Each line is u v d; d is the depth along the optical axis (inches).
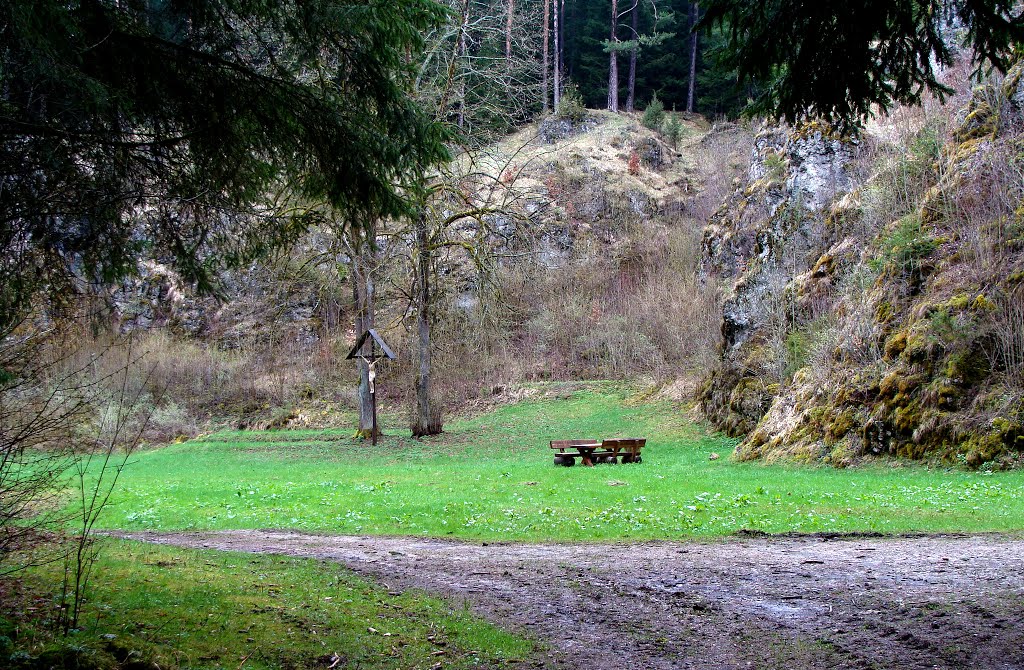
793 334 1114.7
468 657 229.6
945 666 213.0
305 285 1830.7
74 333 281.9
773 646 238.1
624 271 1956.2
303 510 573.3
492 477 770.2
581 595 299.4
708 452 1051.9
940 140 1027.9
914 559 348.2
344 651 223.6
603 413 1422.2
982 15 258.4
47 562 255.1
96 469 1022.4
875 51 270.5
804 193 1250.0
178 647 204.2
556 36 2593.5
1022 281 740.0
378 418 1622.8
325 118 268.5
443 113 1197.7
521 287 1811.0
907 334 818.8
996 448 670.5
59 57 201.6
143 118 248.1
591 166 2192.4
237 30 262.1
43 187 225.9
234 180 277.7
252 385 1678.2
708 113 2807.6
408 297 1331.2
